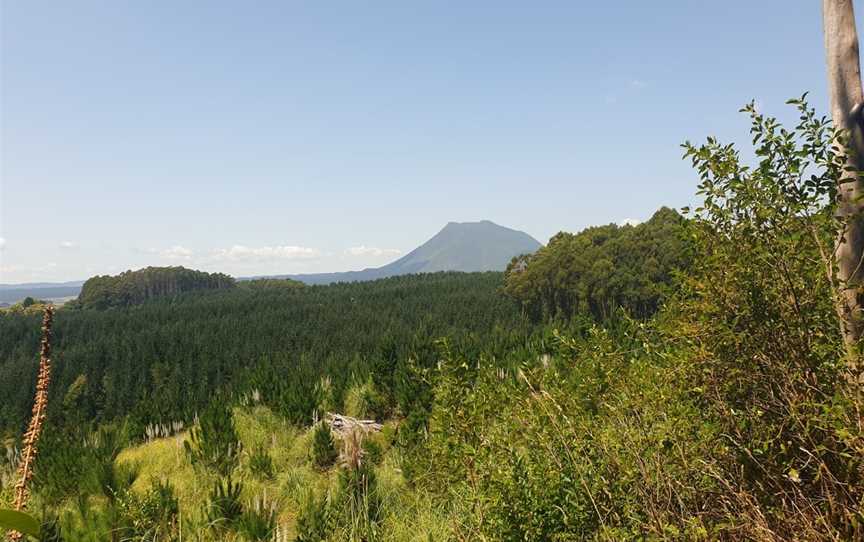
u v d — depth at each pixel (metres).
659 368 2.56
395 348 14.70
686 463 2.11
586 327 3.38
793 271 2.15
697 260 2.46
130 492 5.71
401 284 140.00
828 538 1.71
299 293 140.62
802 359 2.05
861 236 2.33
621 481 2.32
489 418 3.21
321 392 13.37
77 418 48.47
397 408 12.46
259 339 68.50
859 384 1.82
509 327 54.56
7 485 1.89
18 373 61.53
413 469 5.29
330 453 8.48
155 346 68.69
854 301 2.18
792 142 2.21
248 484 7.83
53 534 4.85
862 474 1.74
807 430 1.81
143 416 14.02
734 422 2.12
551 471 2.64
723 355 2.22
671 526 1.93
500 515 2.67
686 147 2.47
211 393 34.69
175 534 5.40
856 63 2.62
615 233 57.25
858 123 2.56
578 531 2.48
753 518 1.89
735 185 2.25
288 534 5.65
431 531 4.05
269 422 11.80
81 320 99.31
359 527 5.04
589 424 2.67
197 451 8.96
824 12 2.78
